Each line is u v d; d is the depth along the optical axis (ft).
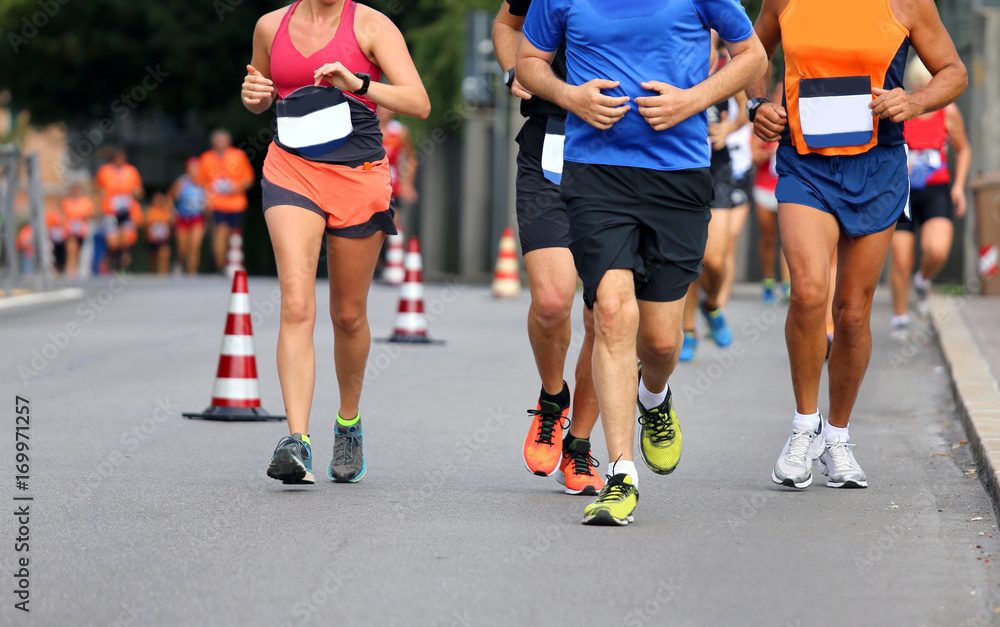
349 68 62.08
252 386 86.07
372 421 84.02
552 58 56.13
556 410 62.64
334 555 49.55
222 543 51.37
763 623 41.45
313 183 61.36
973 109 182.60
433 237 274.16
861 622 41.50
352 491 62.08
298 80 62.34
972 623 41.39
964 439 75.66
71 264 334.03
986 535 53.06
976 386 86.48
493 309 173.78
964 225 185.06
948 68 61.16
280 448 59.36
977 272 175.01
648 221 53.93
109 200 293.43
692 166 54.03
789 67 61.26
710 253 112.57
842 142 60.54
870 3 60.13
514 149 235.81
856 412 87.56
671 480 65.31
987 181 169.37
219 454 72.28
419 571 47.29
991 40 181.37
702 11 53.52
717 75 53.36
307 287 61.05
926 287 153.28
